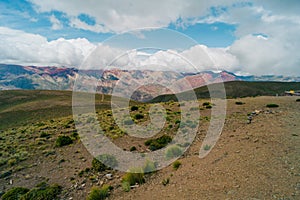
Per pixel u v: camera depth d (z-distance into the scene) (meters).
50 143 24.45
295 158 11.05
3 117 82.25
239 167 11.23
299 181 8.65
